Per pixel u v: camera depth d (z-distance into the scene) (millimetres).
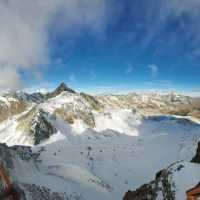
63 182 111625
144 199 71562
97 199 114500
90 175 140125
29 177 101375
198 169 70438
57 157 169000
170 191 66188
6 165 95438
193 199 47031
